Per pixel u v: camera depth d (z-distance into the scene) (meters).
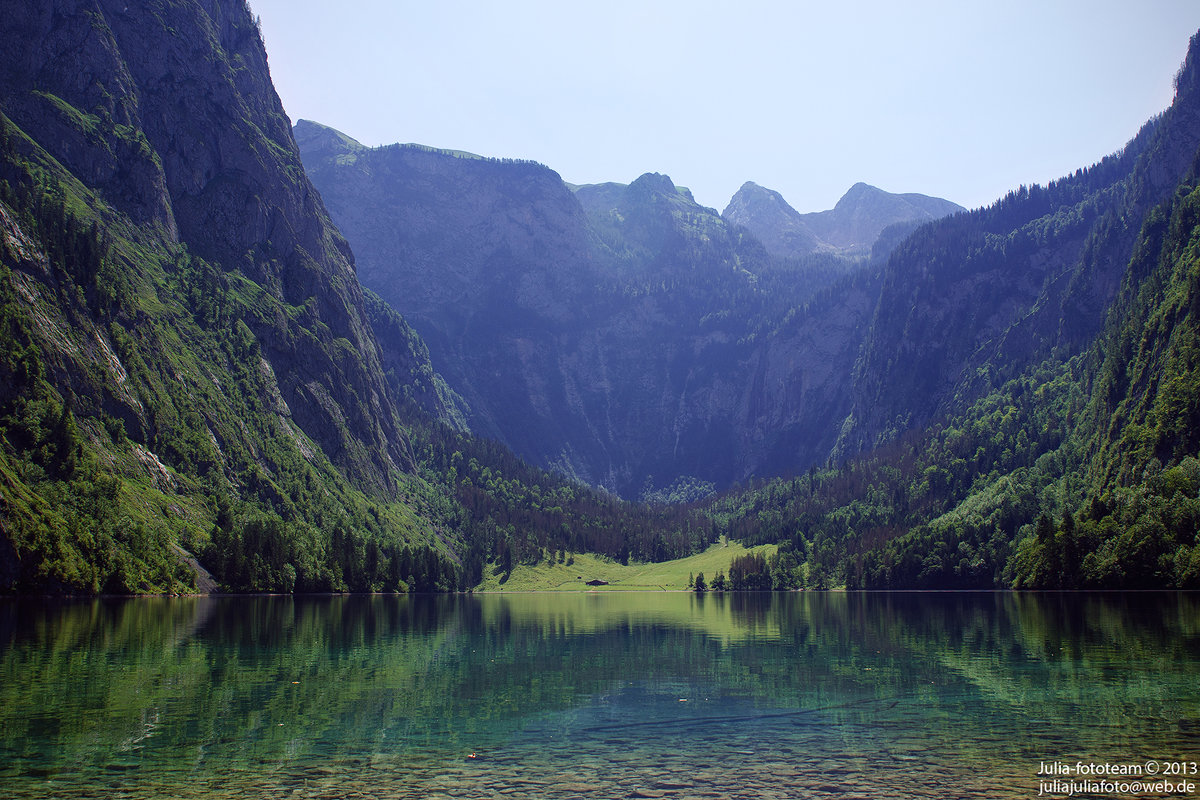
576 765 48.88
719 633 127.00
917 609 177.38
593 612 191.00
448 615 171.00
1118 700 65.44
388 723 58.94
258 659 88.69
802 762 49.31
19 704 62.66
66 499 173.62
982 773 46.78
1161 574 190.12
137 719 58.84
